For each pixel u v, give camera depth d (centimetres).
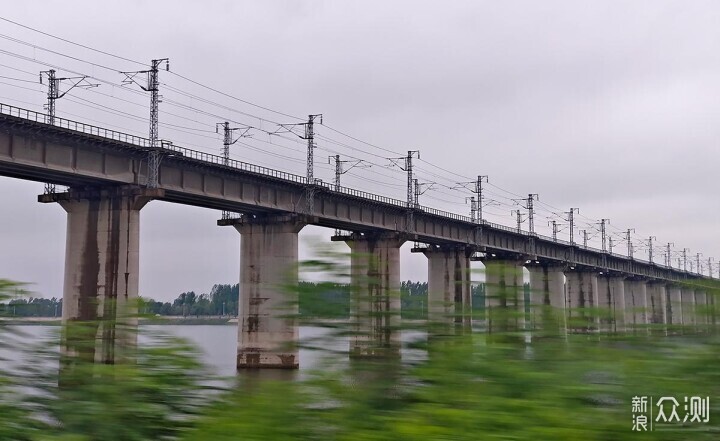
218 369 652
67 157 5719
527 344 596
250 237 8112
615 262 17038
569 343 585
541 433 518
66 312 6325
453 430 524
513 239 12706
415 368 598
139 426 635
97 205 6362
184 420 632
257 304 7888
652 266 18912
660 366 555
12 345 671
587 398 544
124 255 6241
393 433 537
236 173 7131
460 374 568
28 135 5388
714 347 567
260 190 7581
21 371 664
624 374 554
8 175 5759
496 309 625
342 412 582
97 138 5800
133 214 6262
